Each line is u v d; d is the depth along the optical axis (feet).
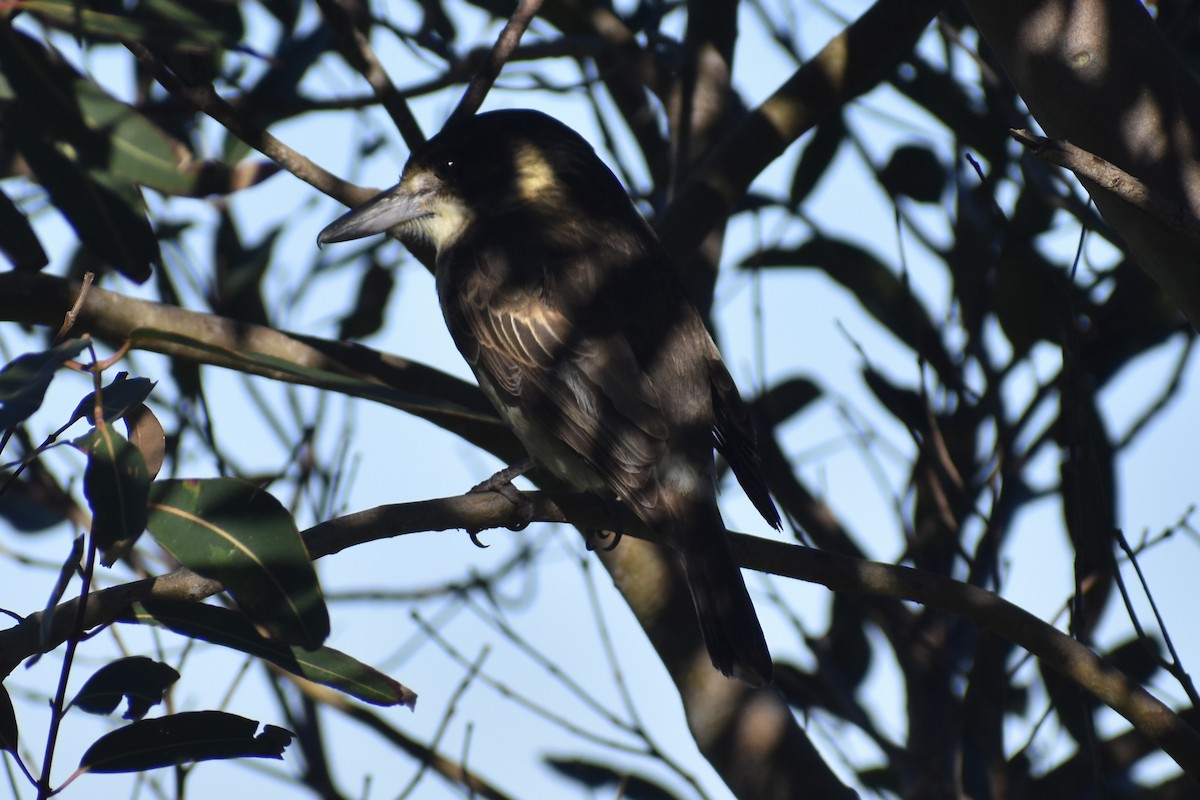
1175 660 24.11
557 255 31.86
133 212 27.58
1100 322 34.40
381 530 23.73
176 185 27.76
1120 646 31.42
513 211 33.55
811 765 29.43
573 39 36.42
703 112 36.40
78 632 17.21
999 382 31.42
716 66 36.76
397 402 21.97
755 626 26.11
